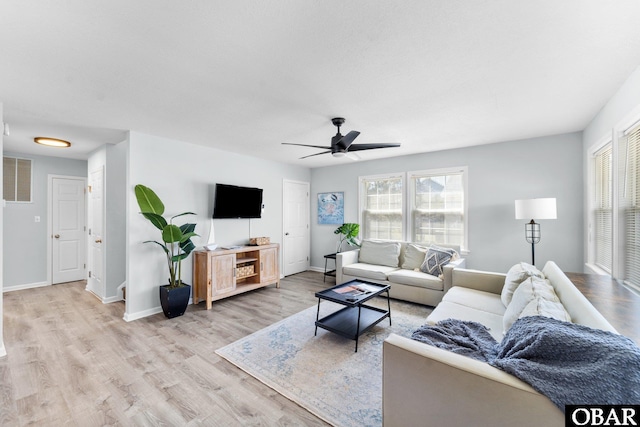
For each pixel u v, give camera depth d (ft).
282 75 6.65
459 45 5.47
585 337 3.46
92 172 14.42
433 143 13.12
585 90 7.48
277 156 16.01
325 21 4.75
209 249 12.82
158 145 11.78
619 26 4.86
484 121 10.01
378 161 16.88
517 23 4.81
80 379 6.86
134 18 4.64
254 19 4.68
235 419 5.57
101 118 9.53
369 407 5.90
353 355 8.03
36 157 15.31
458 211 14.30
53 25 4.79
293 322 10.46
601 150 9.36
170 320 10.73
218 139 12.31
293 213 18.86
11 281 14.62
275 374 7.09
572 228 11.52
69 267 16.43
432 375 3.92
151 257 11.51
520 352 3.83
